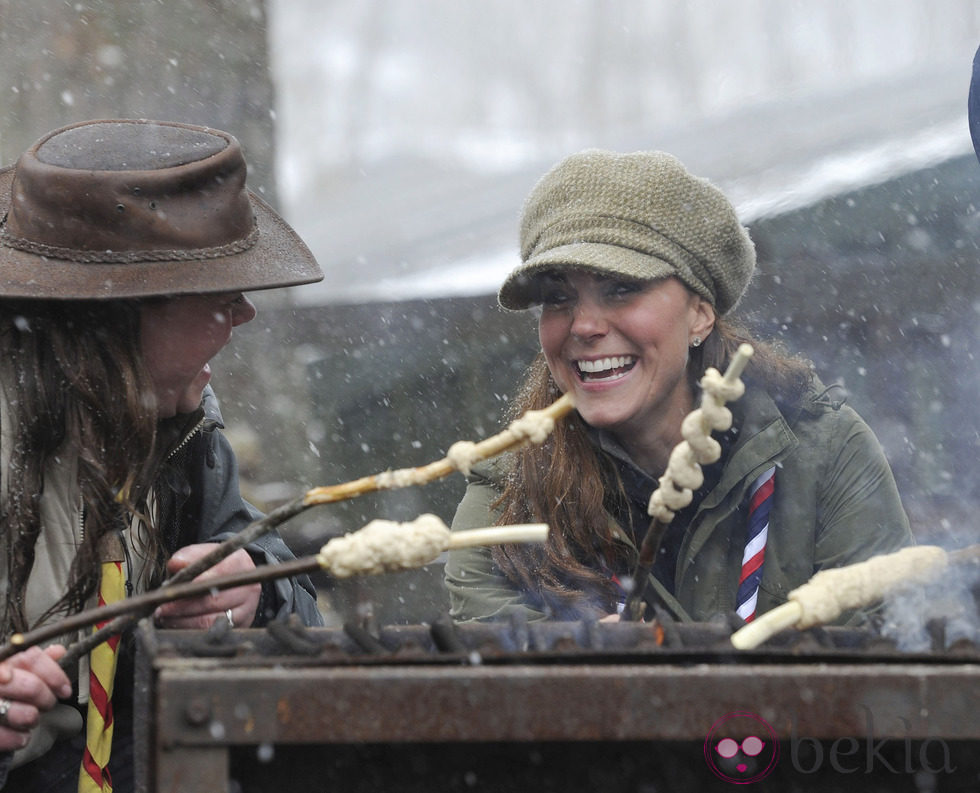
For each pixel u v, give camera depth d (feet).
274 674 17.37
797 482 29.73
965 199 65.05
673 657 20.02
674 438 30.32
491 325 78.74
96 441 25.52
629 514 29.99
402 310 81.76
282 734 17.29
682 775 19.62
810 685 17.62
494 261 87.81
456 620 30.86
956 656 19.45
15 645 20.34
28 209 26.11
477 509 31.60
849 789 19.57
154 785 18.20
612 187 29.01
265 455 72.43
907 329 65.62
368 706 17.37
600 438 29.66
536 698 17.48
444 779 19.45
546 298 29.45
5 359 25.36
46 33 64.75
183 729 17.19
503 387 79.05
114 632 23.18
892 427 66.03
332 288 98.12
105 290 25.16
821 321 66.13
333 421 85.10
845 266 65.62
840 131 78.74
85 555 25.13
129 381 25.66
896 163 66.49
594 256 27.89
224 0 68.44
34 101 64.69
